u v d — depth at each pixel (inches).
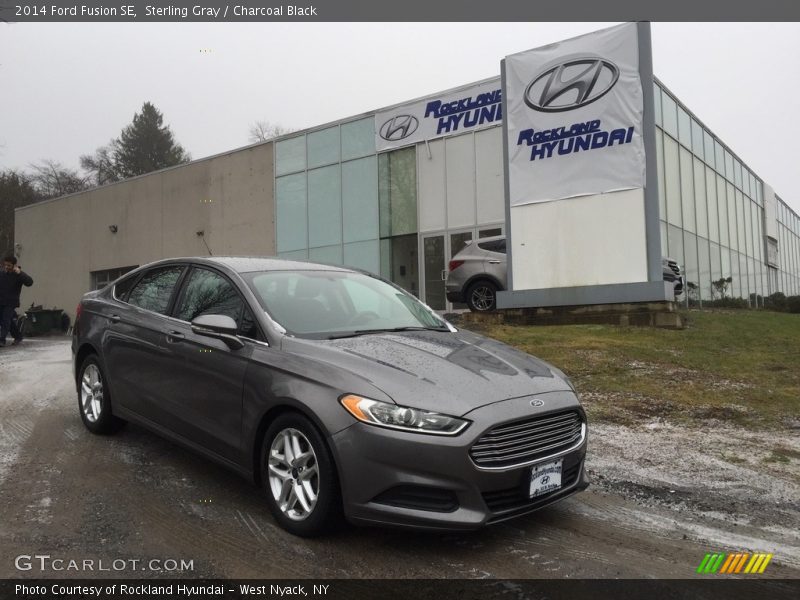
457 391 121.6
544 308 482.9
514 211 500.7
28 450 185.6
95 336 199.2
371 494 115.1
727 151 847.1
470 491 114.7
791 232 1295.5
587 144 472.7
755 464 183.9
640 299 448.8
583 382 291.4
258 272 165.3
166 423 165.9
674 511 148.9
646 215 450.6
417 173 695.1
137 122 2586.1
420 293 689.6
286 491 128.9
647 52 451.8
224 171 876.6
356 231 743.7
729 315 546.3
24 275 530.3
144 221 976.3
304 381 126.3
